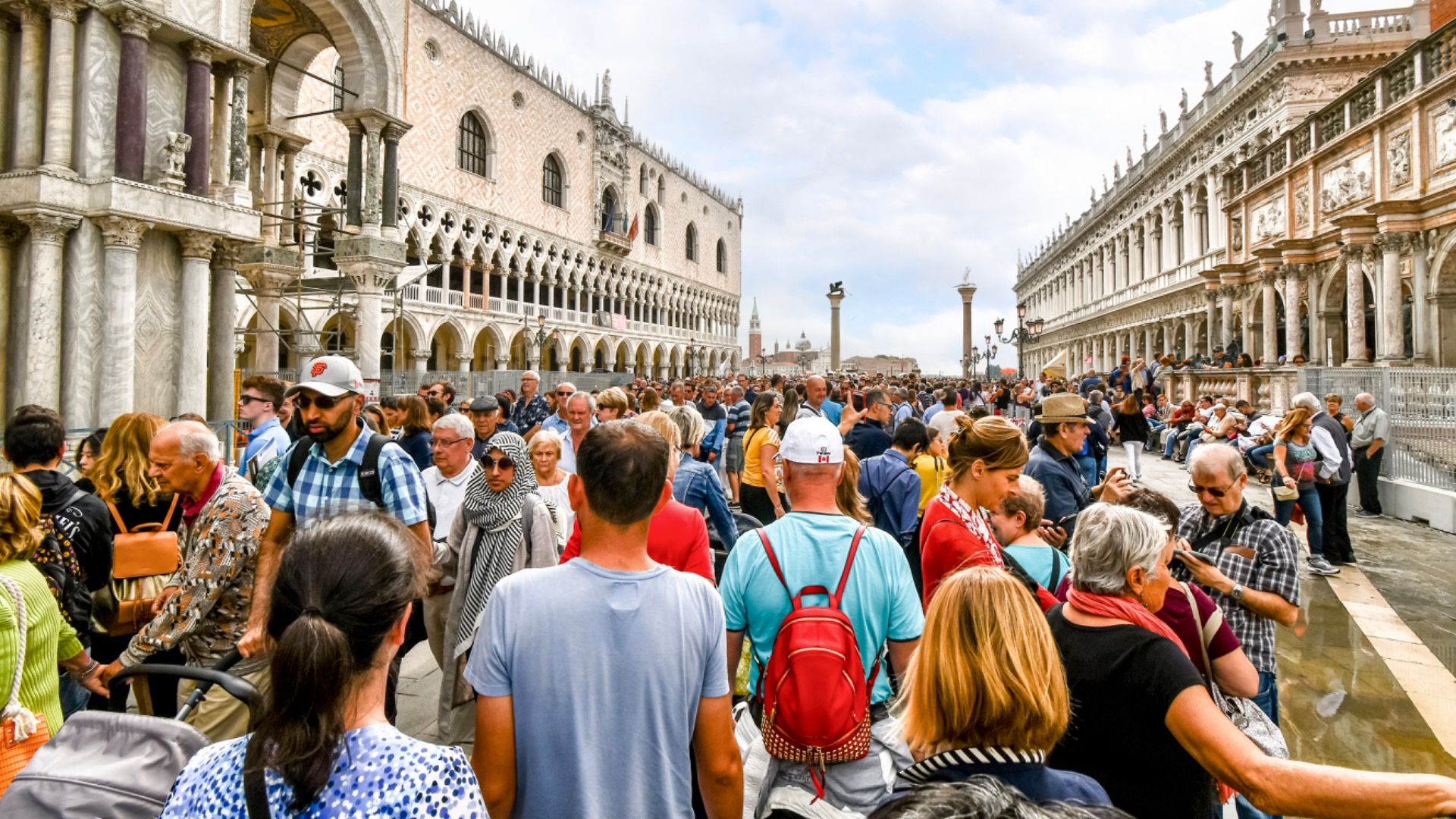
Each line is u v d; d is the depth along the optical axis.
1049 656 2.28
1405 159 19.33
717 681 2.55
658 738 2.36
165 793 2.23
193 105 13.87
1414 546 10.84
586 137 54.53
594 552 2.58
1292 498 9.38
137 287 13.30
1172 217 45.34
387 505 4.22
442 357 44.31
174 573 4.36
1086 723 2.65
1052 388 15.66
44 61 12.62
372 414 8.58
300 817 1.55
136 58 12.86
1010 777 2.20
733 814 2.57
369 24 19.56
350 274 20.22
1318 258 24.16
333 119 33.31
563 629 2.37
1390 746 5.09
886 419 9.11
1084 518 3.02
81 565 4.13
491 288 50.38
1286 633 7.32
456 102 40.62
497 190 44.19
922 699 2.36
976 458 4.54
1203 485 4.14
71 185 12.20
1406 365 18.84
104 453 4.69
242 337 28.06
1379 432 12.88
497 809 2.34
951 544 3.84
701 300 76.56
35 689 3.40
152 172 13.39
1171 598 3.25
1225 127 38.12
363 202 19.94
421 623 5.89
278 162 22.11
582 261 54.06
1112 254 57.62
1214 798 2.76
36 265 12.06
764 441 8.41
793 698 2.72
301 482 4.26
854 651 2.83
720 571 5.68
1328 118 23.64
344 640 1.62
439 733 4.82
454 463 6.27
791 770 2.91
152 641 3.77
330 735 1.57
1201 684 2.50
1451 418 11.98
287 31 20.47
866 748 2.77
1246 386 22.02
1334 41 31.72
